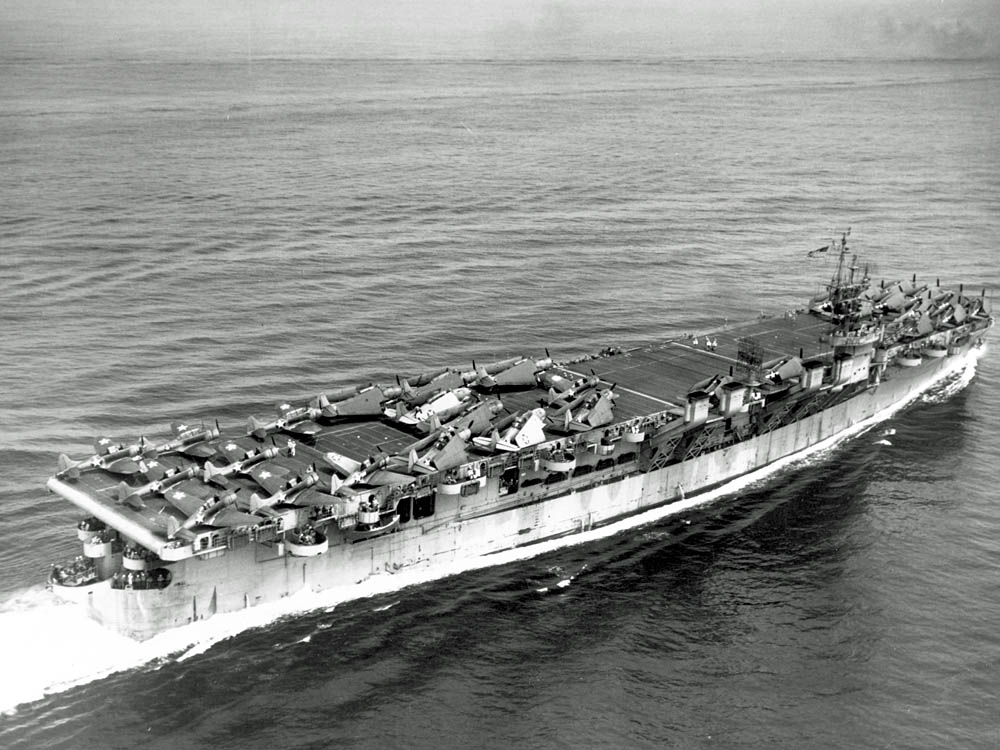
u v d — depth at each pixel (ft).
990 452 309.22
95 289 420.36
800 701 195.42
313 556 222.48
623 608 226.17
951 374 373.40
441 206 570.05
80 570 218.18
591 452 259.39
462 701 194.08
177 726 185.57
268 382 331.77
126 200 561.43
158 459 236.02
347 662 205.26
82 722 185.88
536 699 195.11
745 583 236.84
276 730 185.06
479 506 244.01
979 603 226.99
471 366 351.46
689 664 206.39
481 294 426.10
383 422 262.26
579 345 374.02
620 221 550.77
